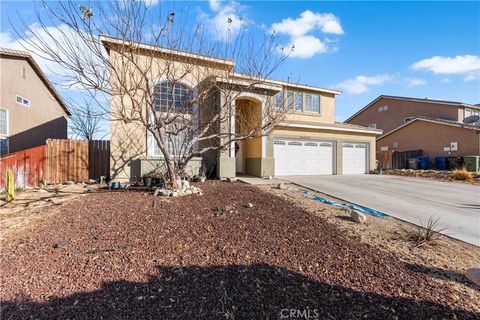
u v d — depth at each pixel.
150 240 4.28
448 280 3.33
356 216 5.53
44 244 4.19
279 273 3.31
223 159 11.53
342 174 16.58
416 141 23.67
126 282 3.11
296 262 3.61
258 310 2.64
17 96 16.08
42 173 11.20
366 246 4.24
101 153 12.27
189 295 2.87
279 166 14.53
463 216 6.50
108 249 3.96
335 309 2.66
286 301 2.78
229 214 5.56
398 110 27.75
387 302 2.79
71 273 3.32
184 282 3.11
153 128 7.69
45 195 8.49
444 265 3.74
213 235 4.48
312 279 3.20
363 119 31.84
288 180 11.80
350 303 2.76
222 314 2.58
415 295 2.94
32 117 17.77
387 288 3.05
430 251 4.23
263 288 3.00
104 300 2.79
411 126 24.14
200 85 9.30
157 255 3.77
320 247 4.11
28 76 17.19
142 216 5.45
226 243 4.18
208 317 2.54
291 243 4.23
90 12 5.76
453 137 20.78
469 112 24.05
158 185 9.08
